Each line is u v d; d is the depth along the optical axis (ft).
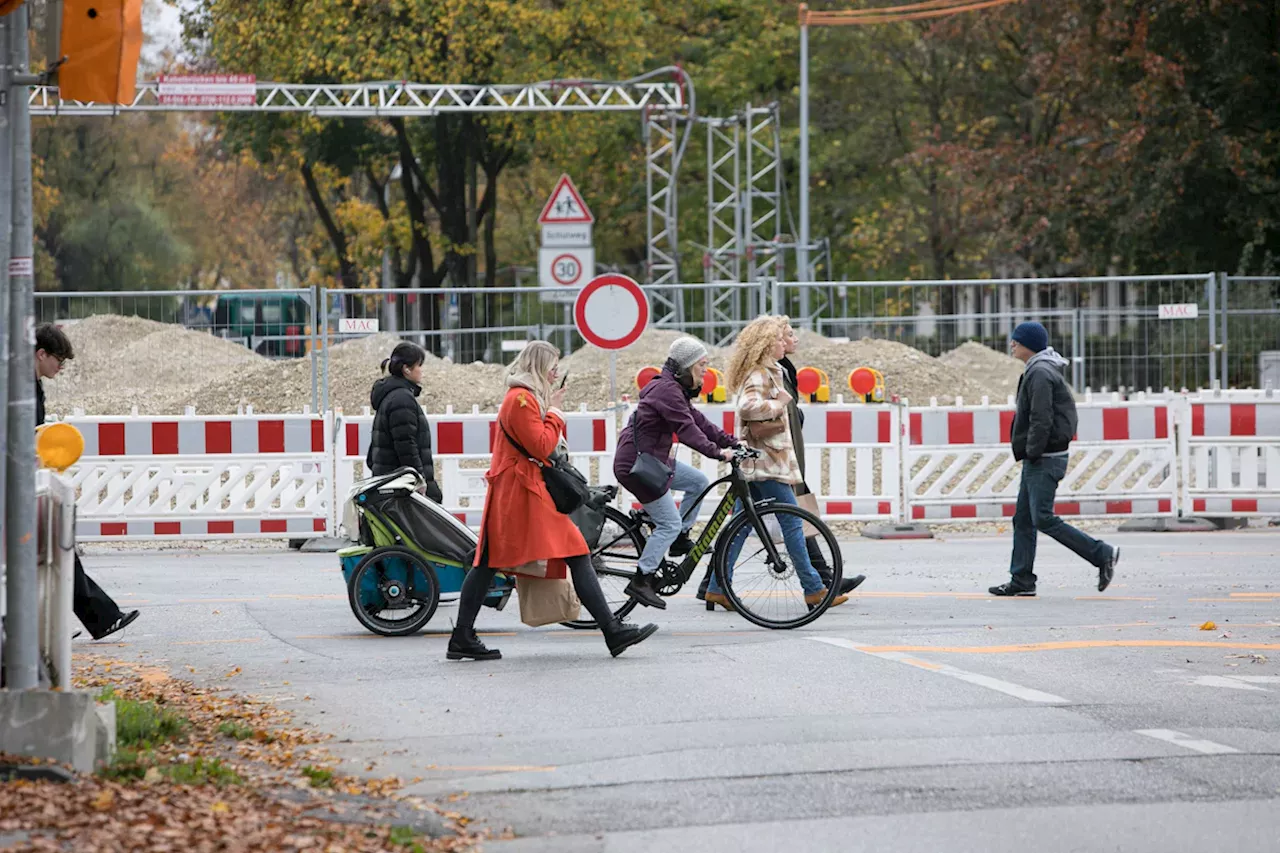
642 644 90.12
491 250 426.92
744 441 99.55
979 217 379.76
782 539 96.02
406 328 220.84
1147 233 345.51
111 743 58.23
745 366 100.17
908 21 436.35
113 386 248.93
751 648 86.79
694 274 442.91
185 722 67.05
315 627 99.96
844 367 217.97
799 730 65.41
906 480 153.58
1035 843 49.96
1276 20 324.39
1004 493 155.12
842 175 460.96
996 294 226.79
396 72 372.38
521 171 480.23
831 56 452.76
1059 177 358.23
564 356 229.45
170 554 148.36
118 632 97.76
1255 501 157.89
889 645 87.10
